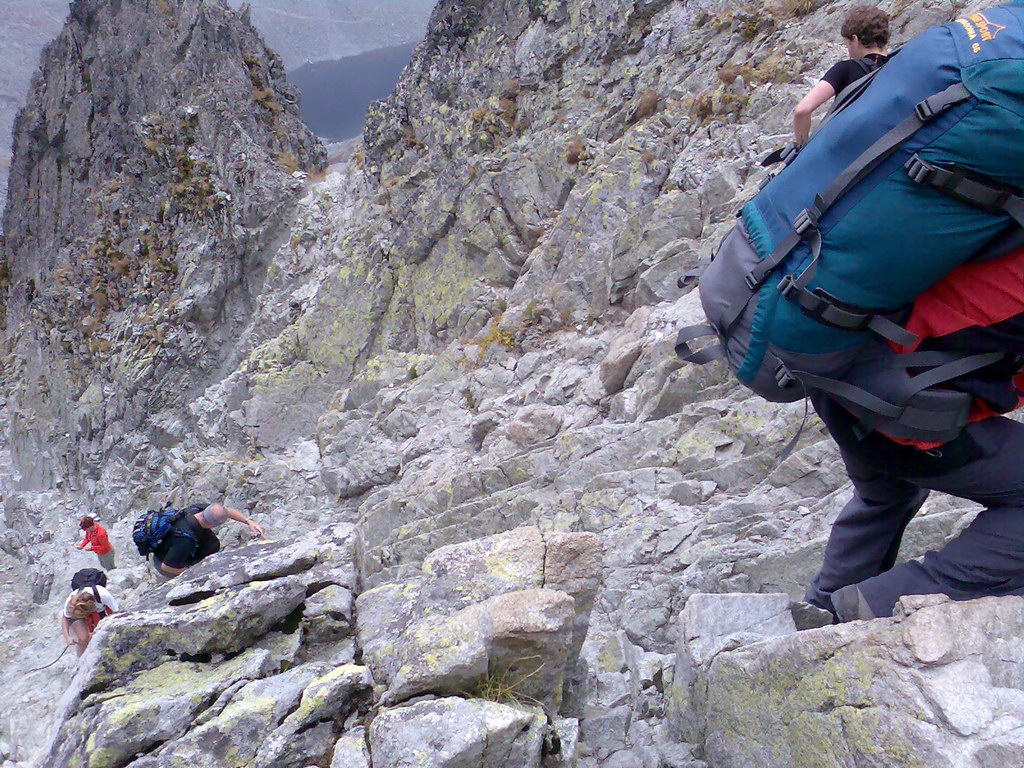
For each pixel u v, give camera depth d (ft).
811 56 40.96
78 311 88.43
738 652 10.53
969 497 9.25
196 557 20.58
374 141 70.18
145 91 91.86
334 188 73.61
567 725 11.08
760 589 16.96
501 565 12.29
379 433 48.03
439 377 47.98
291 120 84.64
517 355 45.32
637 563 20.66
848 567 11.10
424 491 34.50
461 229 53.98
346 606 12.80
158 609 12.61
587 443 29.58
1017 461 8.80
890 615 9.95
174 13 91.97
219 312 74.13
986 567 9.14
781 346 8.45
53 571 65.46
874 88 7.86
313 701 10.84
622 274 40.32
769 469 22.03
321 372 59.31
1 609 63.98
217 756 10.62
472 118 60.08
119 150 95.40
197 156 79.46
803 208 8.08
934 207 7.37
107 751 10.69
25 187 116.37
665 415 29.19
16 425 91.25
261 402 58.03
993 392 8.34
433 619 11.56
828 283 7.89
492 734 9.76
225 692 11.36
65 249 98.84
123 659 11.92
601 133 51.16
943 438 8.25
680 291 36.70
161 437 72.08
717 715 10.80
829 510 18.38
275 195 73.72
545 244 48.19
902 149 7.40
